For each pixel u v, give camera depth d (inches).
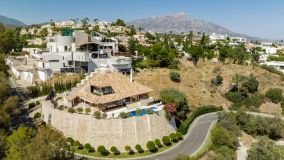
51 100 2955.2
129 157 2304.4
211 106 3865.7
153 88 3944.4
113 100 2652.6
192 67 5265.8
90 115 2393.0
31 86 3602.4
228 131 2923.2
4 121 2236.7
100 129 2364.7
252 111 4158.5
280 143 3142.2
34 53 5007.4
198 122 3284.9
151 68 4744.1
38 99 3376.0
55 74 3853.3
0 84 2556.6
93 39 4407.0
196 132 2935.5
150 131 2514.8
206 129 3026.6
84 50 4311.0
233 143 2797.7
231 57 6220.5
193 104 3922.2
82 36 4456.2
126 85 2955.2
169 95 3144.7
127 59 4261.8
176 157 2148.1
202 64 5679.1
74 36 4525.1
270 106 4409.5
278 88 4805.6
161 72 4532.5
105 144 2356.1
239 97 4461.1
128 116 2463.1
